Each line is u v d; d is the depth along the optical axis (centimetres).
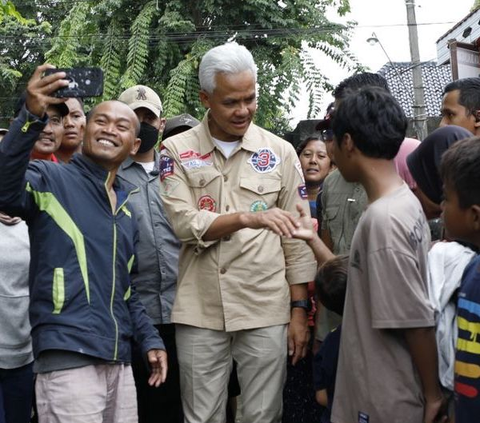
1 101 1630
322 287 294
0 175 273
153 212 408
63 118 405
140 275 401
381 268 240
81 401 288
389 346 246
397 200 249
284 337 349
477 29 1476
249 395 347
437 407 244
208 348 344
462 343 217
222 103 335
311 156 504
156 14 1316
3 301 358
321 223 393
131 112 326
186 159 352
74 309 295
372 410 246
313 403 400
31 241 303
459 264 246
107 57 1323
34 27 1614
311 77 1302
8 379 364
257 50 1312
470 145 228
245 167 351
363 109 254
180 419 418
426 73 2086
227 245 342
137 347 351
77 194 308
